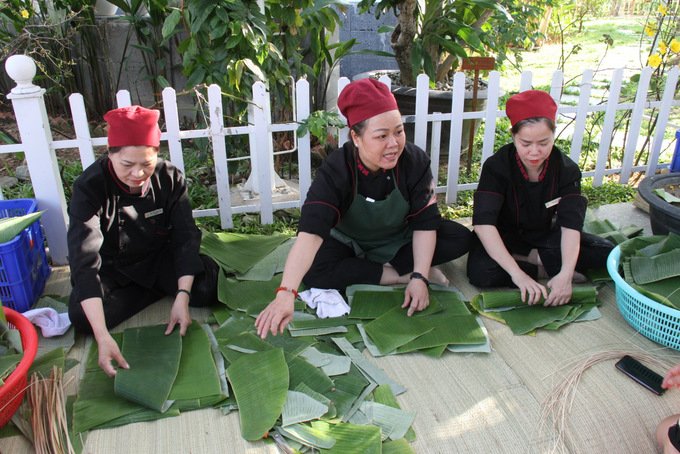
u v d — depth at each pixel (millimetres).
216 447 1845
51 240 3072
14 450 1844
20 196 3943
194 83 3713
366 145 2199
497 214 2701
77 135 3033
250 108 3734
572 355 2287
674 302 2287
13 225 2477
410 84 4750
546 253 2764
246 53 3580
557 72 3750
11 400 1865
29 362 1873
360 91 2139
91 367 2184
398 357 2285
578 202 2625
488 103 3635
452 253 2754
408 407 2021
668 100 3941
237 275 2859
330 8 4262
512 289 2818
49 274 2990
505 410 2006
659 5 4449
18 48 4426
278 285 2760
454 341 2330
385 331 2393
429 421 1960
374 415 1964
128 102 3053
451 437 1893
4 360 1889
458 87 3529
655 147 4090
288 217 3783
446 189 3846
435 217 2576
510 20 5504
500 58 5441
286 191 3943
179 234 2520
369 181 2467
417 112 3525
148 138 2119
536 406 2023
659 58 3783
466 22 4641
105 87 5555
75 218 2197
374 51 4629
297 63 4094
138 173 2158
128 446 1847
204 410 1997
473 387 2117
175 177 2480
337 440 1835
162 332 2328
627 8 13188
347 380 2131
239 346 2287
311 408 1950
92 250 2203
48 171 2945
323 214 2357
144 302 2641
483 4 4203
